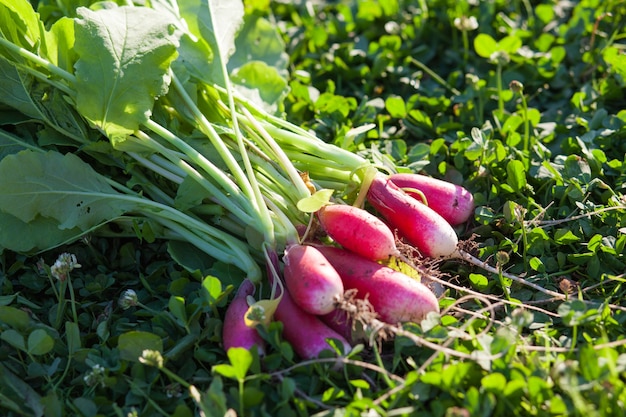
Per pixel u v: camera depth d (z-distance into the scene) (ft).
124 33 1.84
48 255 1.94
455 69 2.46
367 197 1.88
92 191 1.88
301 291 1.71
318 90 2.43
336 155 1.92
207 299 1.75
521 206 1.94
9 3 1.88
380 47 2.45
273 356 1.69
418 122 2.24
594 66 2.34
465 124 2.25
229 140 1.95
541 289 1.80
